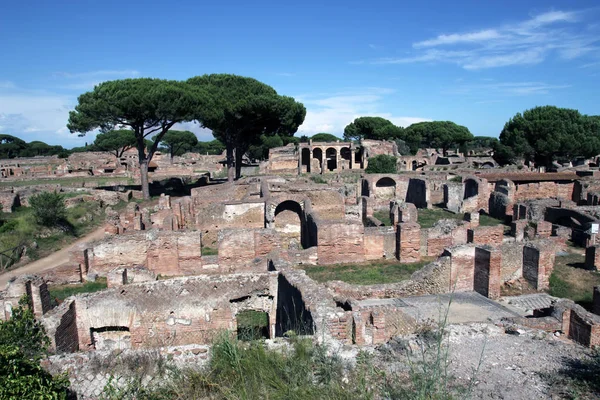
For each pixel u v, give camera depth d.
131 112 50.72
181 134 134.50
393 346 12.16
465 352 12.49
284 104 60.56
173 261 29.00
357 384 9.12
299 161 90.56
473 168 79.06
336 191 43.03
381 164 76.56
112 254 29.25
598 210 40.38
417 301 20.81
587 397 9.65
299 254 30.52
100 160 103.19
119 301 16.05
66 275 27.98
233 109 59.12
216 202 41.22
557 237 32.75
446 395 8.52
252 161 124.75
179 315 16.39
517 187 56.53
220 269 29.53
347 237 31.05
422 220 47.09
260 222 40.19
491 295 21.91
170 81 57.44
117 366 9.72
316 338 11.11
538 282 25.02
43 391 7.77
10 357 7.88
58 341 14.13
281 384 8.73
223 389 8.71
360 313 15.88
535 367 11.41
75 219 44.88
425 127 125.88
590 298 24.05
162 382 9.48
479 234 29.59
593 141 84.00
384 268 29.50
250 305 17.70
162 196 47.34
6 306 18.42
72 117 52.12
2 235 35.56
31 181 78.88
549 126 84.81
